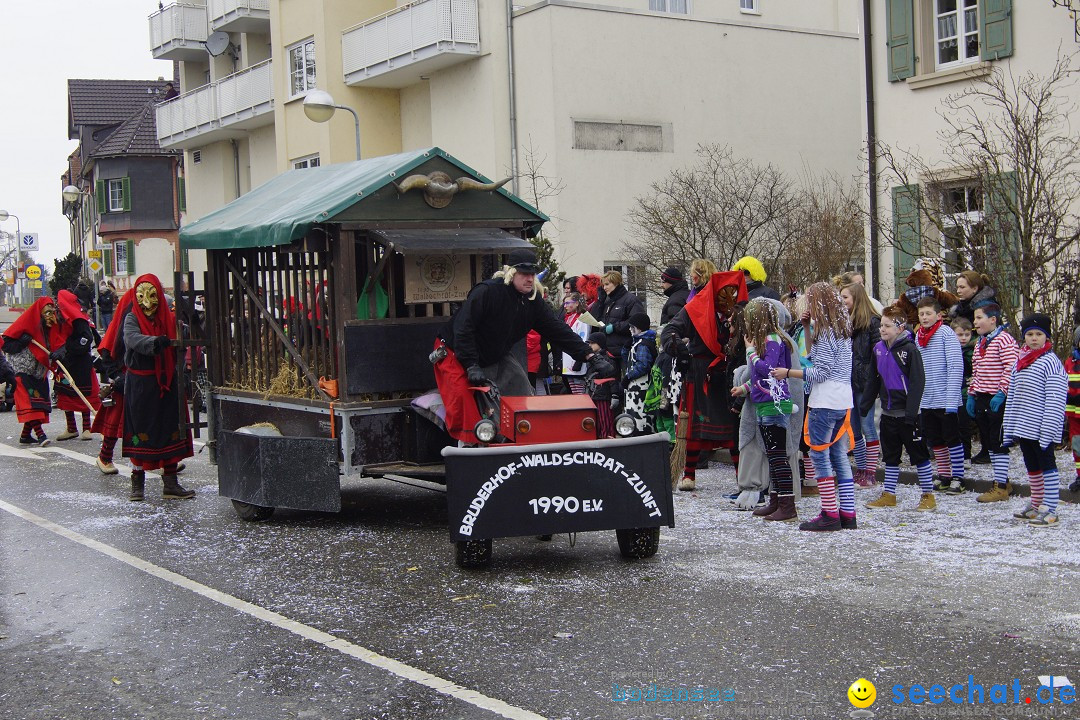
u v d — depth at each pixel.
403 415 8.52
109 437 11.59
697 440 9.42
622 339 10.95
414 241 8.11
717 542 7.73
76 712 4.93
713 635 5.66
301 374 8.88
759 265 9.42
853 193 22.77
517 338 7.91
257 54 32.44
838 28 26.48
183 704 4.98
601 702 4.81
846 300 9.45
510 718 4.66
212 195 34.97
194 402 10.34
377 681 5.17
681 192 20.45
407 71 24.28
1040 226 11.48
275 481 8.54
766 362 8.05
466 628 5.93
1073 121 13.85
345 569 7.31
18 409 14.01
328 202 8.34
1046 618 5.77
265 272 9.30
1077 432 8.80
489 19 22.34
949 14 15.54
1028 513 8.01
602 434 7.52
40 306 14.09
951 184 13.48
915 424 8.45
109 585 7.08
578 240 21.42
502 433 7.33
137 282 9.87
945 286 12.09
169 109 34.50
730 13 25.02
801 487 9.52
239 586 6.96
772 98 23.66
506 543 7.93
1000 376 8.95
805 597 6.29
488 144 22.73
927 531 7.84
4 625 6.28
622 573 6.97
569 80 21.31
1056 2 13.31
